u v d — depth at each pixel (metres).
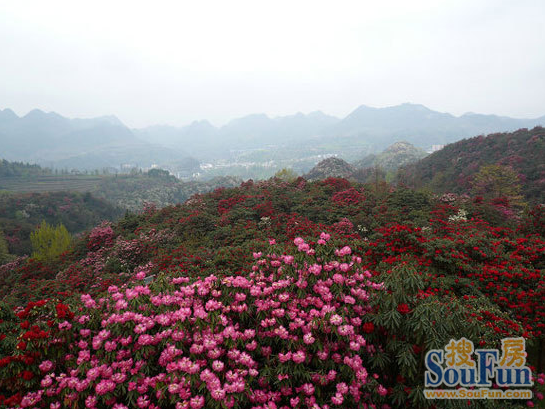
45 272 14.59
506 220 13.47
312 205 16.05
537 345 4.80
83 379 2.88
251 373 2.79
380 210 14.25
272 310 3.19
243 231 13.00
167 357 2.89
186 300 3.35
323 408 2.74
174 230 14.79
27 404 2.72
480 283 5.79
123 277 10.84
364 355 3.26
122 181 151.12
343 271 3.44
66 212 80.25
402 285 3.35
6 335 3.49
